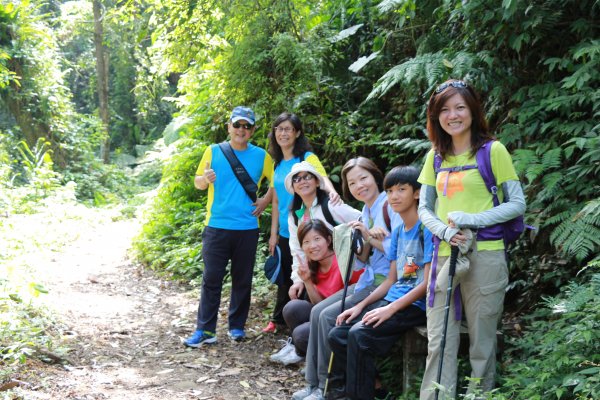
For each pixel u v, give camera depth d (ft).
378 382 11.44
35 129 44.86
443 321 9.50
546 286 13.14
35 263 22.57
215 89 23.40
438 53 15.40
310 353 11.66
